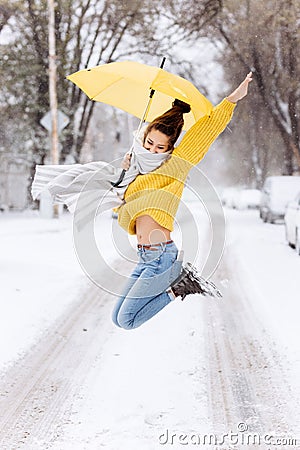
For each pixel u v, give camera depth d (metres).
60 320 10.73
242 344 9.32
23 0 37.97
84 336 9.73
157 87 5.60
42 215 33.28
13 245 20.73
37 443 5.84
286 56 38.09
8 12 38.91
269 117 44.91
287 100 41.25
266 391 7.29
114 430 6.14
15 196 56.34
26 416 6.50
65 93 42.09
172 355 8.73
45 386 7.41
